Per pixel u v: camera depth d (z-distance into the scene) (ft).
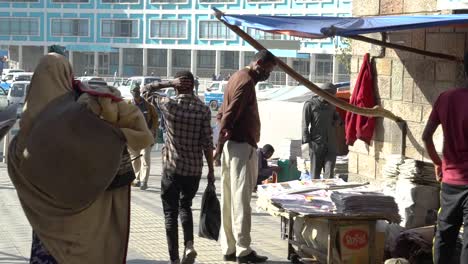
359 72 32.24
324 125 38.45
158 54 260.42
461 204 19.20
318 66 224.94
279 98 67.26
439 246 19.93
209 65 253.03
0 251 26.73
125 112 15.29
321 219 22.82
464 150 19.12
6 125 15.89
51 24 265.34
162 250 27.53
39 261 15.25
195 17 250.57
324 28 20.97
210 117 24.17
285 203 23.90
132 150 16.05
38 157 14.78
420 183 26.32
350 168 33.76
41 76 15.11
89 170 14.80
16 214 35.45
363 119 31.71
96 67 268.00
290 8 222.69
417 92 29.27
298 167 44.47
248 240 25.08
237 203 24.89
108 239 15.57
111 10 260.42
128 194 15.87
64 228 14.98
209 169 24.52
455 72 27.35
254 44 24.84
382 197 22.84
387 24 21.81
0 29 268.82
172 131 23.79
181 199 24.25
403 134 29.96
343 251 22.66
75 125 14.82
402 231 24.68
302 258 25.04
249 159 24.84
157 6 255.91
